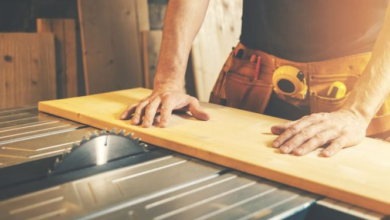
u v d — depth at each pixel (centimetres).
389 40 124
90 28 289
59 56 282
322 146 112
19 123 132
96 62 292
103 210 79
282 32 164
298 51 160
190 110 137
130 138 105
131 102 153
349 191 86
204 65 318
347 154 107
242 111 146
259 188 91
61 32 281
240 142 113
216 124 130
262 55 169
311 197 88
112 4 299
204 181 94
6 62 258
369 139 120
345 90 153
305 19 158
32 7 278
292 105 164
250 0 172
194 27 157
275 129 119
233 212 79
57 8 288
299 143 108
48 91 275
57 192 85
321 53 156
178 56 150
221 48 329
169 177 94
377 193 85
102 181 91
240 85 176
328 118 116
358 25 150
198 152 107
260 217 78
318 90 157
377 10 149
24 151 107
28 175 92
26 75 265
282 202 85
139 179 93
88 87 289
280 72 163
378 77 123
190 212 79
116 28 302
